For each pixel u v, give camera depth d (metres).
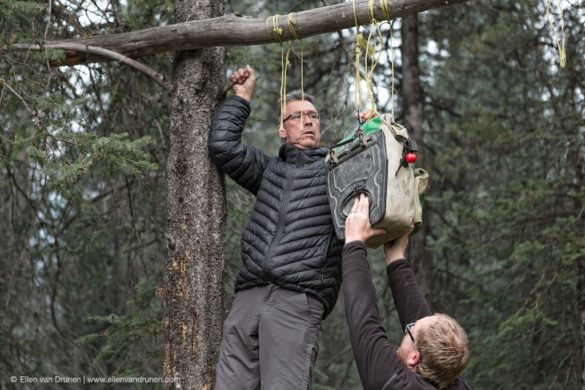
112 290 10.08
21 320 8.48
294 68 8.23
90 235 7.25
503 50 9.42
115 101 5.73
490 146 9.36
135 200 6.72
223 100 4.57
